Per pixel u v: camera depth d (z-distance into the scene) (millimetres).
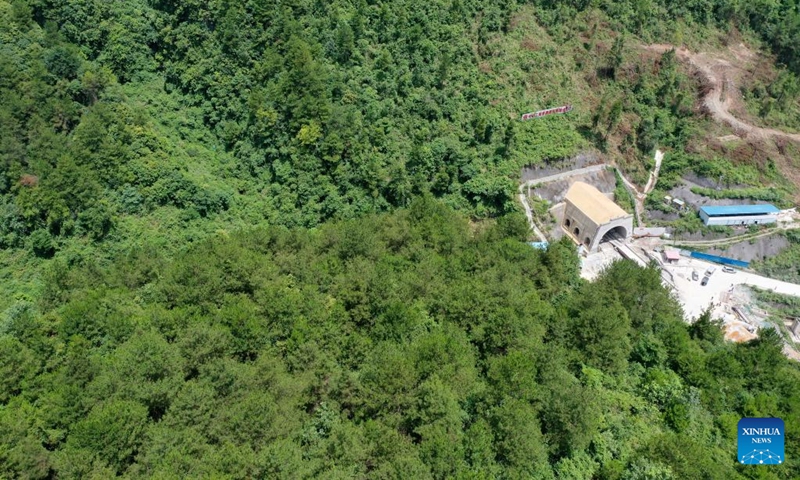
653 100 147875
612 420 62188
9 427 50438
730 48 166750
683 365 73625
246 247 89938
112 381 56250
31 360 61406
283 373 61156
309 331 66500
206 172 115875
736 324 117312
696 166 141625
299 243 93375
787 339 116938
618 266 93938
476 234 106812
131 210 102812
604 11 157000
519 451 52031
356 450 49938
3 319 80312
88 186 97750
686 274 131750
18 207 95125
